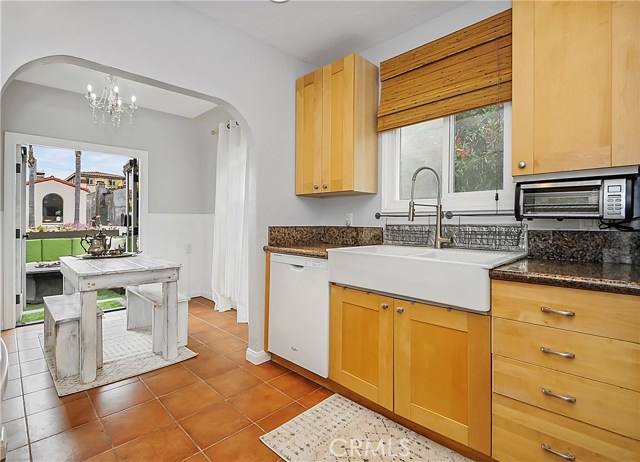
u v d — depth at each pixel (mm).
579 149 1396
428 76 2211
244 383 2154
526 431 1263
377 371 1757
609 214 1379
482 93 1950
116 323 3420
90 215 4906
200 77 2143
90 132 3678
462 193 2156
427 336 1551
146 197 4125
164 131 4289
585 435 1137
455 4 2064
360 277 1810
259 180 2490
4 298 3160
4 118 3154
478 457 1438
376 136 2525
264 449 1521
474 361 1399
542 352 1227
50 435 1604
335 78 2426
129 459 1448
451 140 2227
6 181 3174
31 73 3088
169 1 2000
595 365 1117
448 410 1478
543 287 1221
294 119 2746
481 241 1992
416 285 1553
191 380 2189
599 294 1109
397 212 2426
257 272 2484
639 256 1473
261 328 2512
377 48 2541
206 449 1517
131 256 3137
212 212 4445
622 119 1297
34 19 1545
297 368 2303
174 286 2529
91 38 1710
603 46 1337
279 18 2201
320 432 1643
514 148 1574
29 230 4441
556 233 1689
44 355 2570
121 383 2141
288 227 2684
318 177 2543
